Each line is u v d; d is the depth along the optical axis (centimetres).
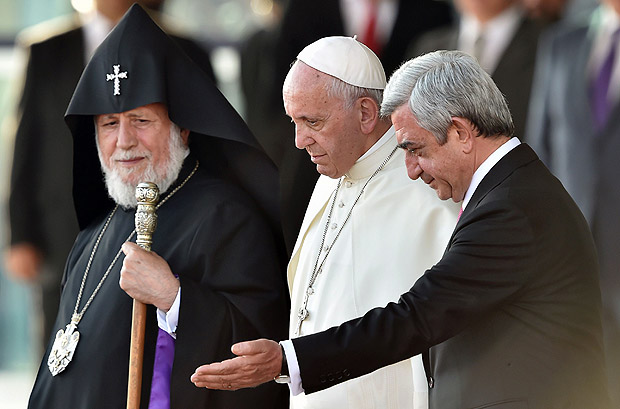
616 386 1838
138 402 1345
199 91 1442
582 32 1959
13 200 2198
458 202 1253
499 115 1163
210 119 1434
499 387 1138
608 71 1923
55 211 2192
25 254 2202
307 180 2117
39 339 2277
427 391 1312
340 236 1379
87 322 1434
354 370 1163
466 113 1153
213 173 1498
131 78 1416
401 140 1180
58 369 1418
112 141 1440
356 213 1373
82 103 1436
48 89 2184
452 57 1173
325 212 1409
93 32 2195
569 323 1135
